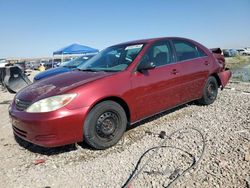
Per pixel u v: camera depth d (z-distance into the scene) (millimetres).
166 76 4801
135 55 4594
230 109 5727
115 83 4074
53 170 3547
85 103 3719
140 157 3711
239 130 4422
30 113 3678
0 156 4070
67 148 4152
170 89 4887
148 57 4676
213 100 6172
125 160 3670
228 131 4422
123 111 4172
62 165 3664
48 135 3592
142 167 3402
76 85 3867
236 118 5082
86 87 3814
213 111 5633
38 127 3590
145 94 4438
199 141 4086
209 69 5852
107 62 4883
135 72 4379
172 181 3051
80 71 4809
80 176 3355
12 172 3559
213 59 6078
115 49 5215
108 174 3350
